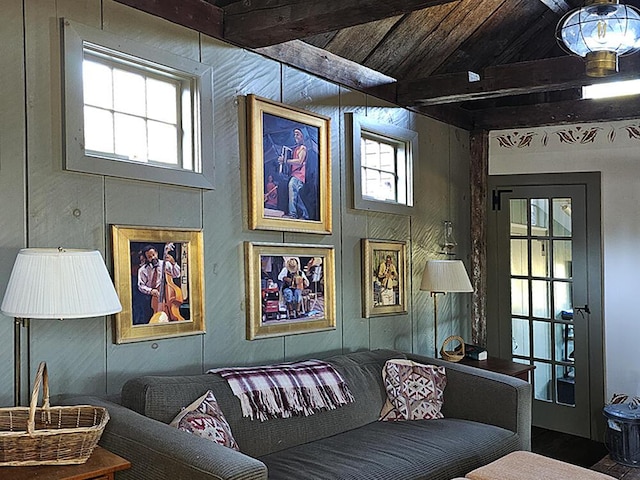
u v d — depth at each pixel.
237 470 1.90
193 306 2.98
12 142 2.36
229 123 3.20
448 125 5.11
